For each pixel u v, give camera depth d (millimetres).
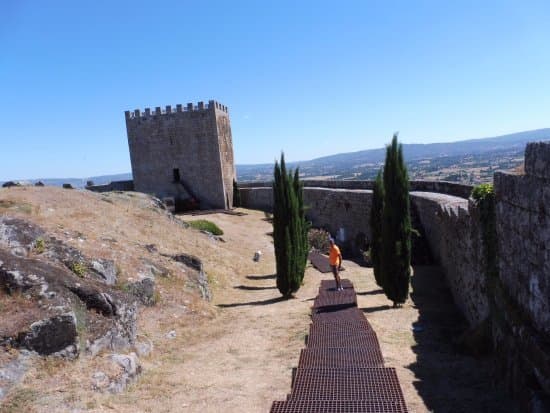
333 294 14734
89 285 9992
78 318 8984
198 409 7262
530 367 6133
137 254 15156
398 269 14141
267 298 16828
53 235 13695
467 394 7168
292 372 8383
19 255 10859
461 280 13344
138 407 7309
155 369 9281
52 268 10047
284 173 16562
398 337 11078
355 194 29250
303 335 11266
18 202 16641
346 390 6762
